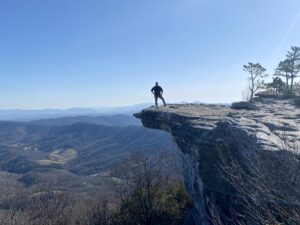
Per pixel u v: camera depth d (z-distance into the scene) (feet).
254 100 113.91
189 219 72.08
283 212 25.27
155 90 84.84
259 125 46.44
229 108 81.56
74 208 123.13
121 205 106.73
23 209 116.78
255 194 27.50
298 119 52.90
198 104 88.07
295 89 136.87
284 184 26.71
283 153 31.01
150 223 95.09
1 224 100.07
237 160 41.52
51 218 112.37
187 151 56.65
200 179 51.93
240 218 37.91
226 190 43.78
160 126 74.43
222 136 48.34
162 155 111.34
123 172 111.65
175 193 98.84
